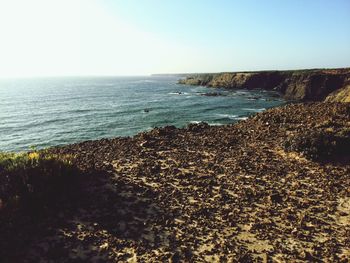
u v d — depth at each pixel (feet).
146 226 37.96
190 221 39.55
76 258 31.09
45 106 274.77
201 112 204.74
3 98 364.38
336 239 35.40
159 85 611.88
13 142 136.15
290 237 35.91
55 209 40.86
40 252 31.71
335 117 111.86
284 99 282.56
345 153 68.64
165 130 104.27
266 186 51.96
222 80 460.14
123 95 378.12
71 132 153.99
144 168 61.21
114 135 144.05
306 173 58.49
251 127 111.86
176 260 31.12
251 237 35.91
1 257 30.01
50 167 47.57
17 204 37.99
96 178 53.26
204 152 75.97
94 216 39.78
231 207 43.75
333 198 46.88
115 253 32.14
